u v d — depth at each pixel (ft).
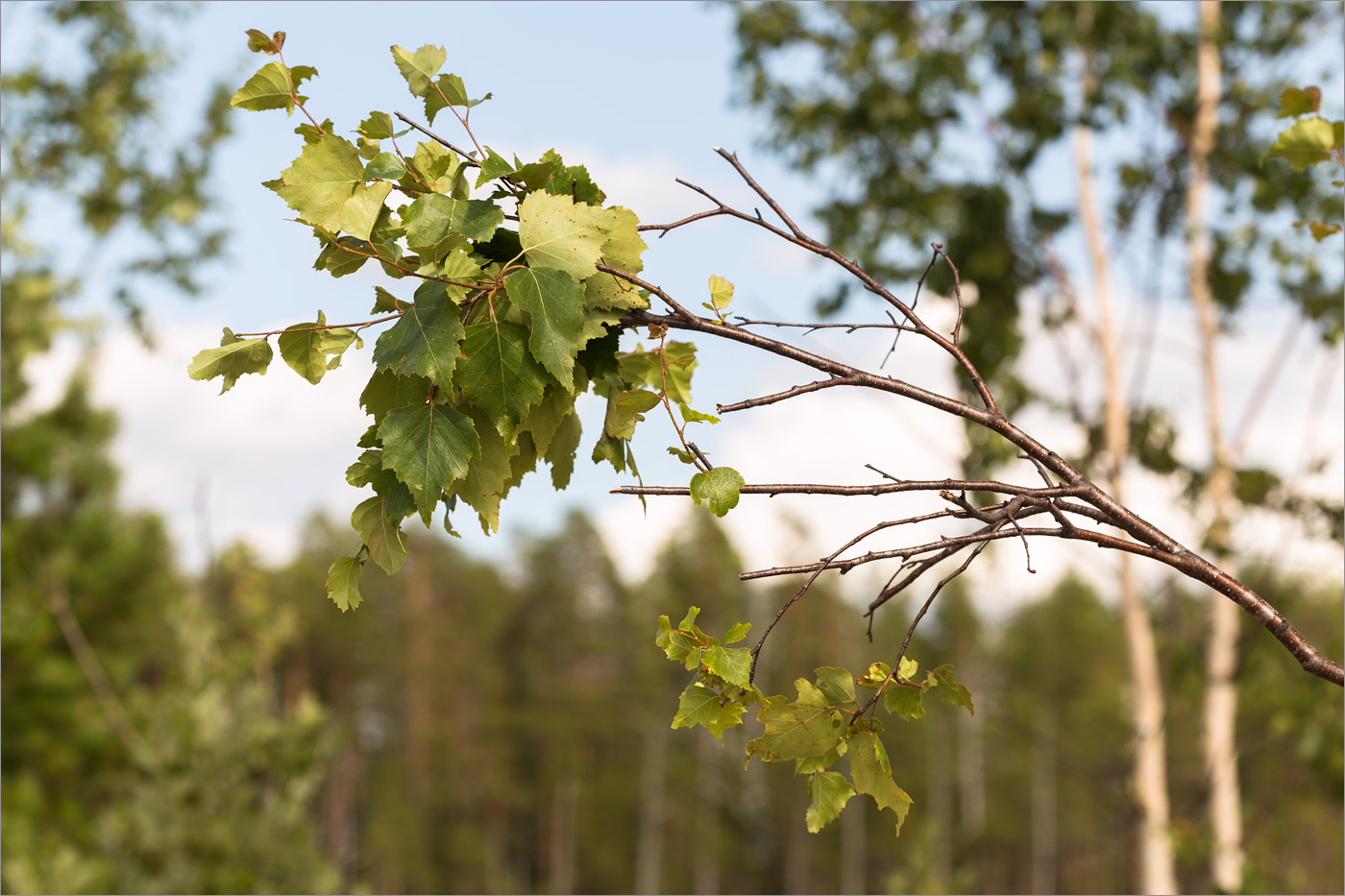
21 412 38.11
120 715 22.57
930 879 23.25
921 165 22.74
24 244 30.53
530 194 3.97
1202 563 3.91
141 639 36.96
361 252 3.86
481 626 152.56
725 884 127.95
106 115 31.19
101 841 20.03
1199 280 20.66
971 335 21.26
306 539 146.72
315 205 3.82
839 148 22.61
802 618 133.59
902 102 21.83
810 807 4.17
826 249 4.44
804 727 4.10
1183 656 20.16
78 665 33.81
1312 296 19.99
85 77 31.50
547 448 4.35
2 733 31.42
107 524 36.73
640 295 4.15
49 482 37.60
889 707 4.08
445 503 4.03
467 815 134.31
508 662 156.76
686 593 139.95
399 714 146.72
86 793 32.71
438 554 155.53
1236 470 19.71
